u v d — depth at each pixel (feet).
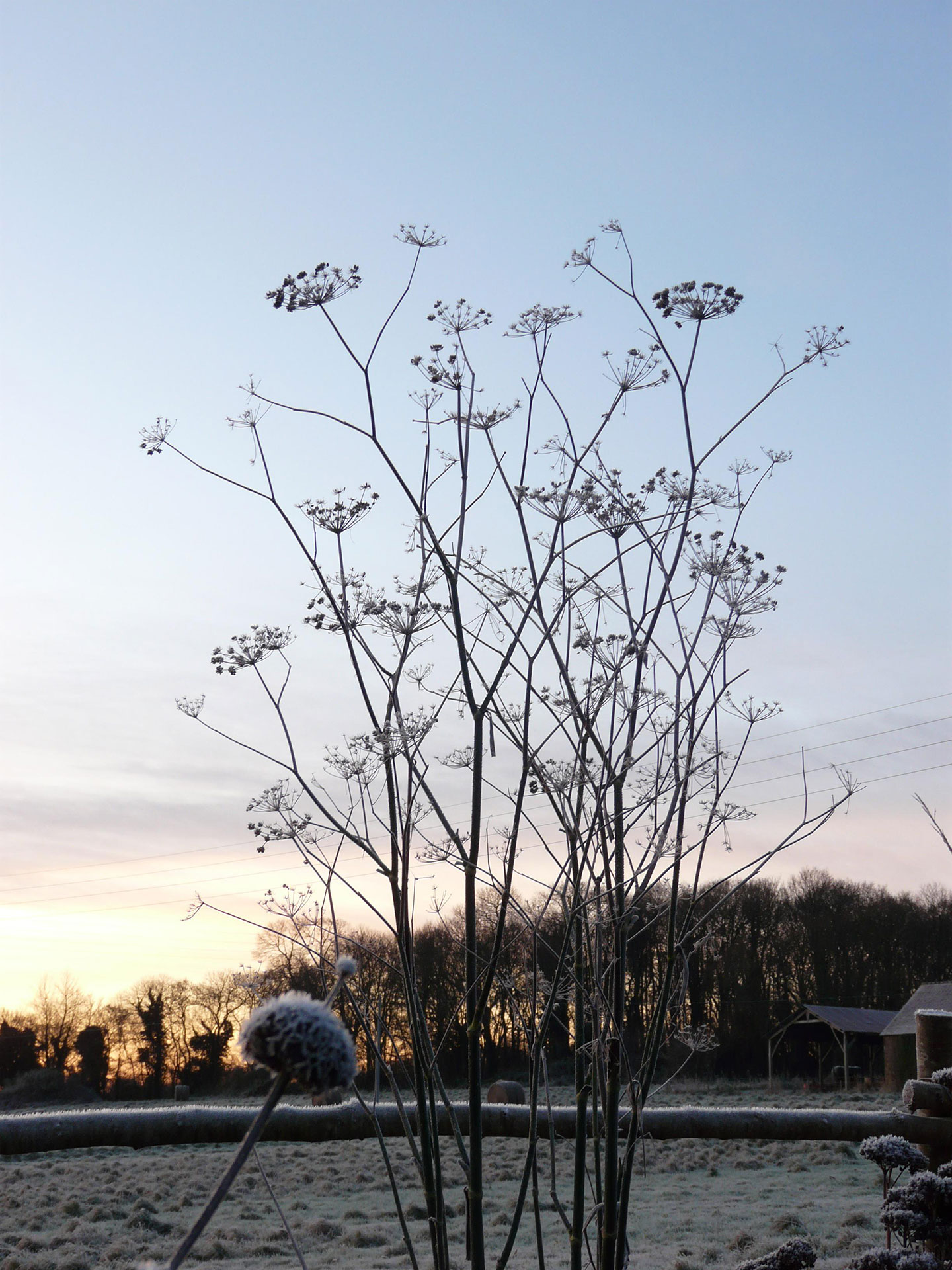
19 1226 38.11
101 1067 188.44
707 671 8.25
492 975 7.04
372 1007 8.16
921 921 175.01
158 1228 36.60
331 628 8.13
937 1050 14.21
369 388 8.19
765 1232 30.35
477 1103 6.93
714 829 8.24
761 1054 159.84
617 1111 7.93
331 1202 42.24
